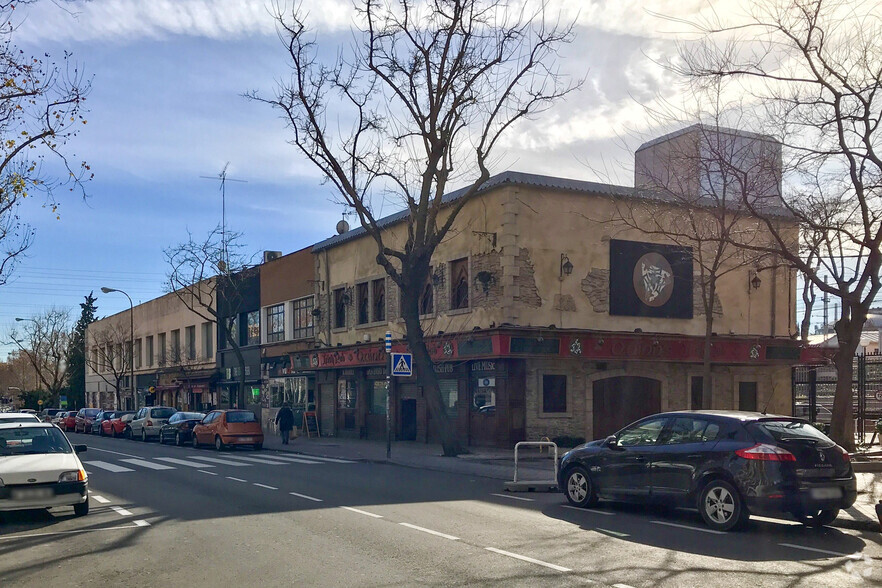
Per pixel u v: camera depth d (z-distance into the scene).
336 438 34.22
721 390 29.39
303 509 12.66
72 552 9.56
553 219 26.16
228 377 48.16
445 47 22.05
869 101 15.58
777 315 30.25
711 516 10.80
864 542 9.98
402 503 13.36
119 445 33.06
